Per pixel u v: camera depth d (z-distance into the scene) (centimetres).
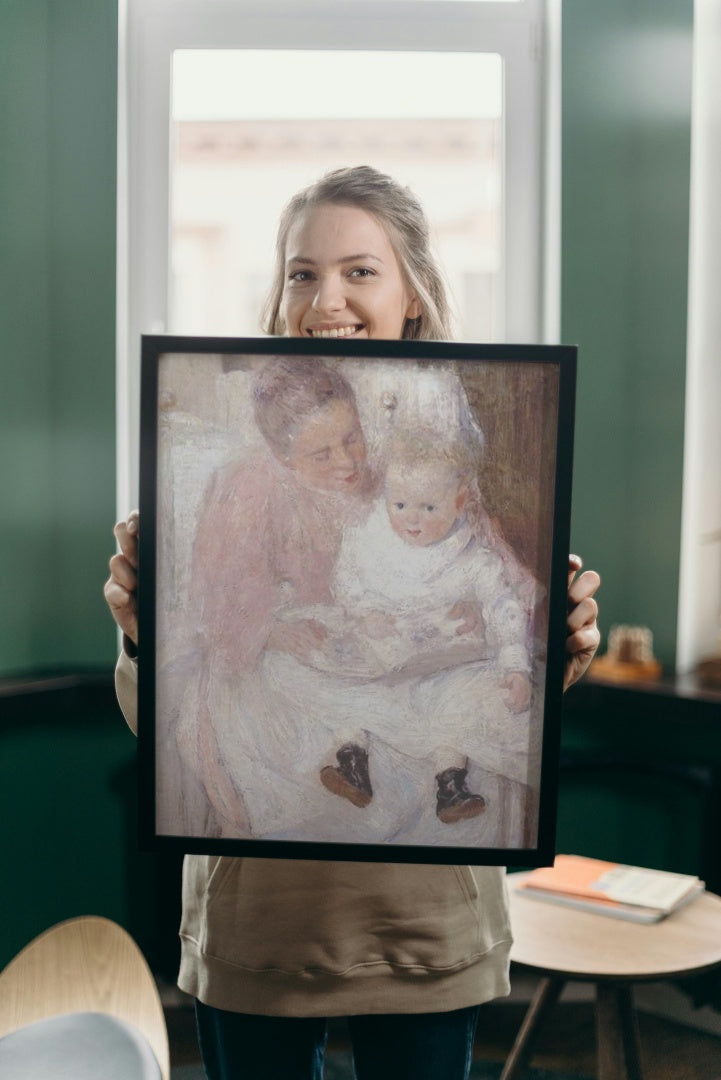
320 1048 124
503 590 104
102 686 250
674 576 262
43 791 251
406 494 104
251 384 104
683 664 265
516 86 263
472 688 105
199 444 104
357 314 122
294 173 270
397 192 124
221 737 106
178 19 259
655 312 260
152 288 264
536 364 103
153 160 262
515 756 105
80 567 261
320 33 259
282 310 127
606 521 266
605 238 261
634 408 264
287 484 105
